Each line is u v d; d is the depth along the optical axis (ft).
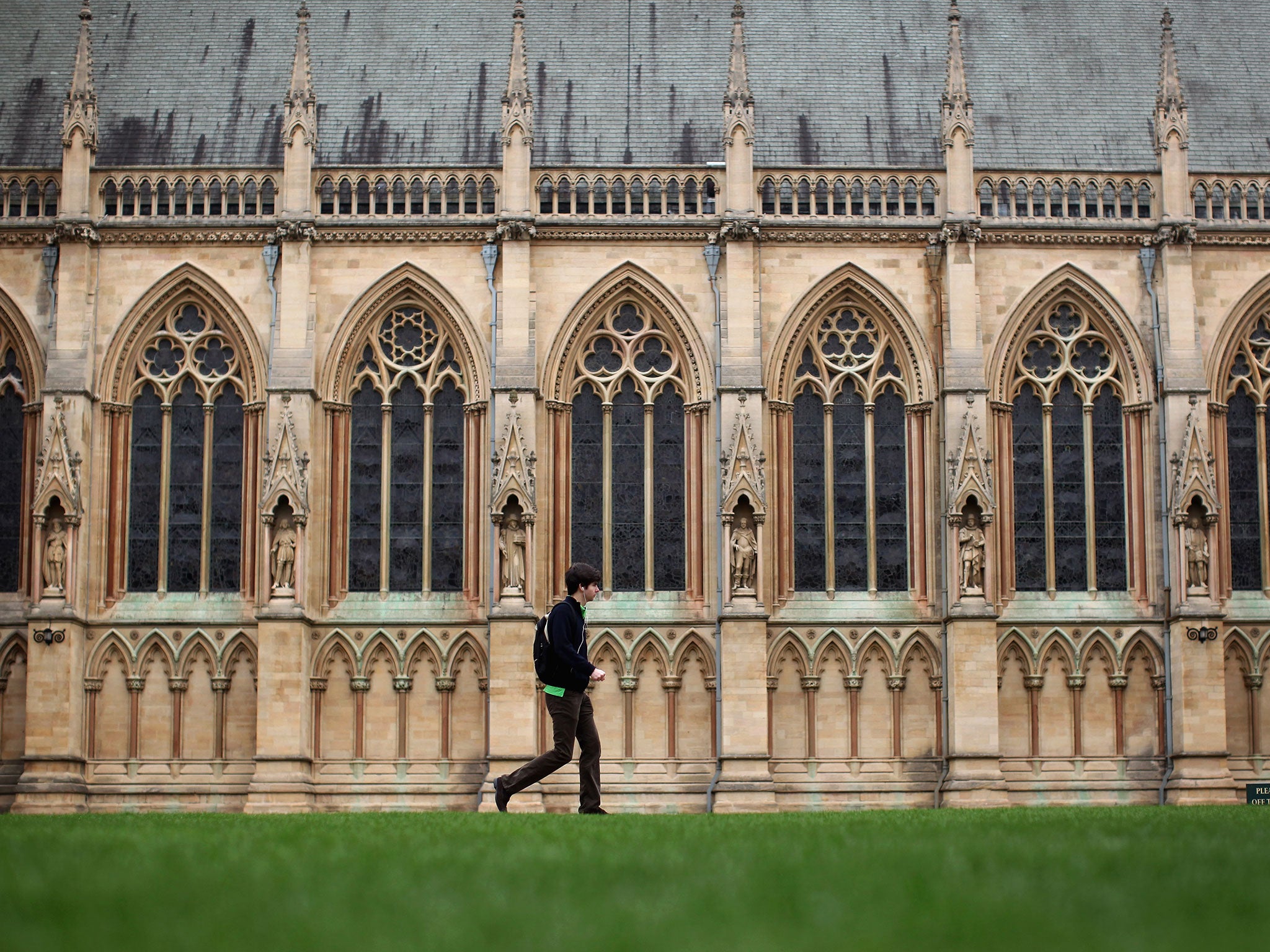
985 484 197.36
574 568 114.83
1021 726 199.72
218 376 205.05
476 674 198.49
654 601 201.36
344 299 203.92
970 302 202.49
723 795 190.80
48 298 203.82
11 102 218.18
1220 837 70.85
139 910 42.70
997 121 219.00
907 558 203.82
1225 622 202.90
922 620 199.62
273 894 46.80
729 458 197.57
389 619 198.49
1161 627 201.16
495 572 194.80
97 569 200.13
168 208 206.28
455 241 204.33
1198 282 209.15
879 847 64.59
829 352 206.80
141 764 196.54
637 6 226.79
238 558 203.21
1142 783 197.98
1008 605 202.28
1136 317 206.80
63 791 190.80
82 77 204.85
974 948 37.17
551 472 202.08
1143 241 207.21
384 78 220.23
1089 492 205.57
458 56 222.48
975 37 227.20
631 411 205.46
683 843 69.21
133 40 223.71
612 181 206.28
